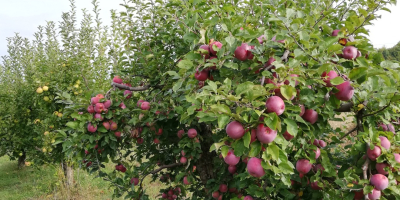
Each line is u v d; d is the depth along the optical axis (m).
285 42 1.88
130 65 3.94
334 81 1.63
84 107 3.33
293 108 1.58
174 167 4.16
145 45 3.76
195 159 3.37
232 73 2.12
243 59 1.98
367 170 1.98
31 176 10.36
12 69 9.50
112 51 4.57
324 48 1.82
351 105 2.02
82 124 3.18
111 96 3.51
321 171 2.32
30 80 8.02
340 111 2.10
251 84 1.46
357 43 1.97
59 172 7.93
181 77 2.17
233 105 1.65
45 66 7.14
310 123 1.95
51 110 7.03
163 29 3.81
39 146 7.99
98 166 3.59
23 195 8.04
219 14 2.38
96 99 3.26
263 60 1.86
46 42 8.46
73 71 6.77
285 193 2.44
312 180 2.30
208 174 3.73
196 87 2.34
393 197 2.08
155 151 4.16
